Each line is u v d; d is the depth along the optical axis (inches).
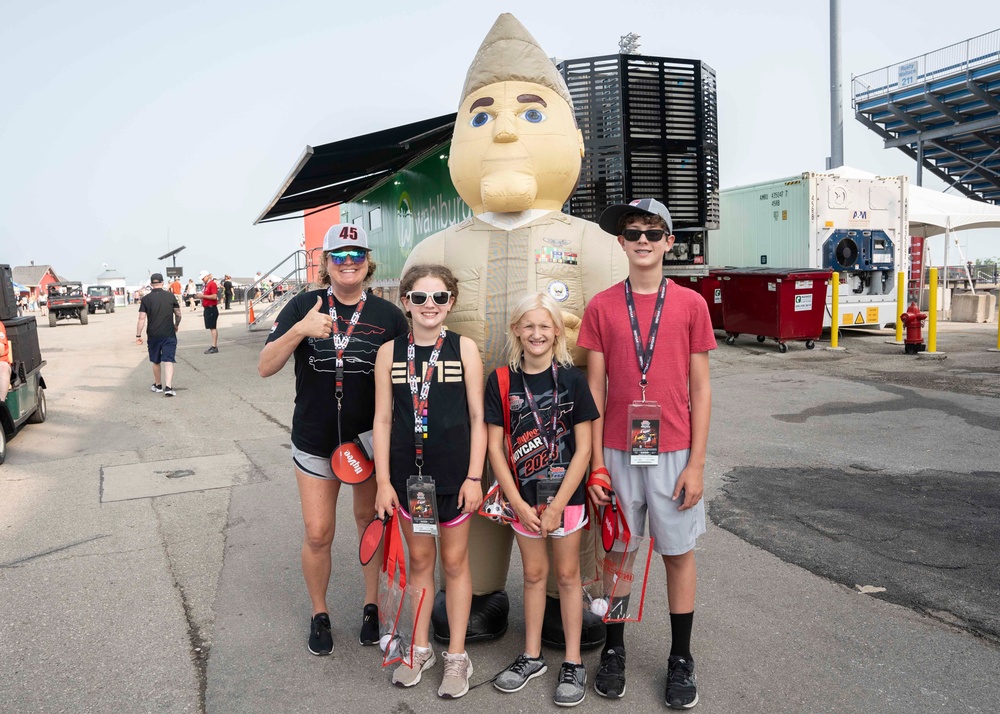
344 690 118.0
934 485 207.6
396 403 116.2
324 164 418.9
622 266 132.1
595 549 126.6
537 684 118.6
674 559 114.3
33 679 121.7
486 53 139.9
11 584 160.6
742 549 169.3
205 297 630.5
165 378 416.8
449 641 121.3
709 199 423.8
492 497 119.2
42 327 1155.3
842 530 177.3
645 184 405.4
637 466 113.0
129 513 209.0
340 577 163.8
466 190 141.4
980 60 984.3
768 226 564.1
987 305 689.0
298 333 119.5
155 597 153.7
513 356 116.4
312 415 125.1
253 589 157.8
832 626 132.5
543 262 131.3
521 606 148.6
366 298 128.4
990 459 230.2
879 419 289.0
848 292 543.8
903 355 450.3
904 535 172.2
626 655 127.4
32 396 321.4
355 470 122.7
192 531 193.8
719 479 222.4
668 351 110.8
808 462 236.7
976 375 370.9
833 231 529.0
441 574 137.5
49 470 259.6
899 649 123.6
